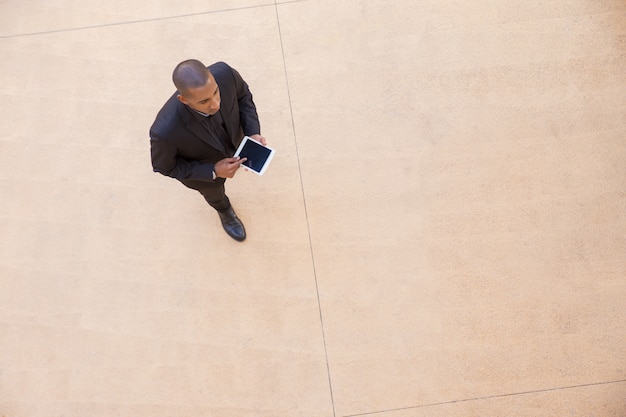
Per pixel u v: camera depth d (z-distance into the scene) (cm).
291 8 405
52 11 405
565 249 349
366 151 372
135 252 355
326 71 390
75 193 366
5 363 335
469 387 329
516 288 344
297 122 379
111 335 340
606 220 354
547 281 344
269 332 340
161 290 348
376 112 380
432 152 371
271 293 347
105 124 379
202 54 395
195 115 238
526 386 328
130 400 330
